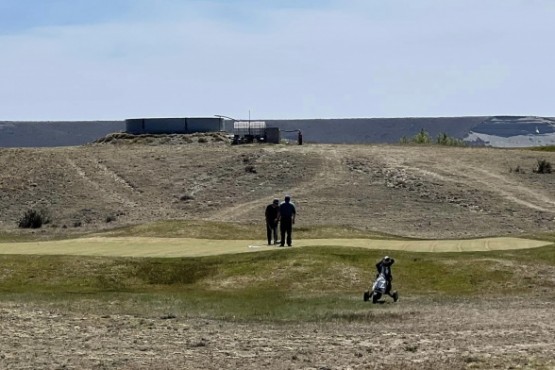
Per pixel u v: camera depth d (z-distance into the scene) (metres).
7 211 140.00
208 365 31.05
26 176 157.25
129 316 42.47
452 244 69.56
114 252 64.81
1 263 58.84
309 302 48.31
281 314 43.53
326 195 142.00
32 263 58.94
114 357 32.47
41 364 31.03
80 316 42.19
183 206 141.25
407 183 147.50
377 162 162.62
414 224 123.06
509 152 174.88
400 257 59.38
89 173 161.00
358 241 72.25
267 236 72.38
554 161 165.12
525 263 57.38
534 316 43.09
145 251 65.56
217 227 84.62
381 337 36.88
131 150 181.62
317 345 35.03
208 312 44.19
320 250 61.38
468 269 56.56
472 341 35.72
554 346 34.38
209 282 56.16
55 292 52.47
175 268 58.38
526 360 31.19
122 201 145.12
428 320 41.81
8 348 33.97
